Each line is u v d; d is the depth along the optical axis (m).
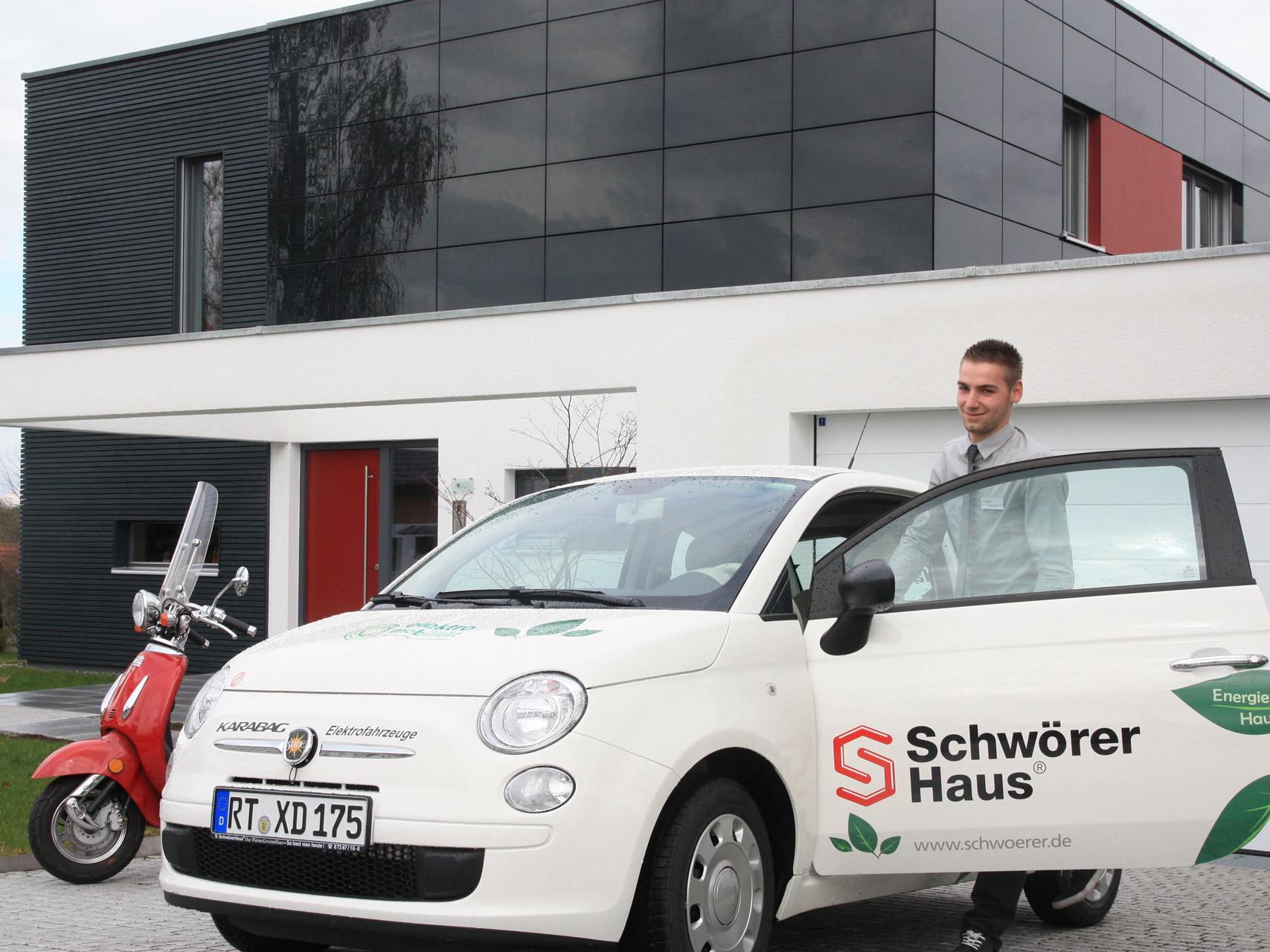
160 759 6.15
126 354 12.50
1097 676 4.16
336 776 3.86
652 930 3.77
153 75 17.86
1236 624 4.21
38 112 18.84
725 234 13.33
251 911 3.95
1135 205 15.51
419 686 3.93
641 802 3.71
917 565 4.48
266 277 16.56
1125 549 4.34
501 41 14.84
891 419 9.21
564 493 5.44
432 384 10.75
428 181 15.31
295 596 16.53
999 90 13.13
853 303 9.14
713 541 4.61
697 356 9.66
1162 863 4.12
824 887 4.32
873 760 4.21
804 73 12.93
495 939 3.61
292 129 16.41
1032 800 4.13
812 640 4.37
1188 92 16.75
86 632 18.09
